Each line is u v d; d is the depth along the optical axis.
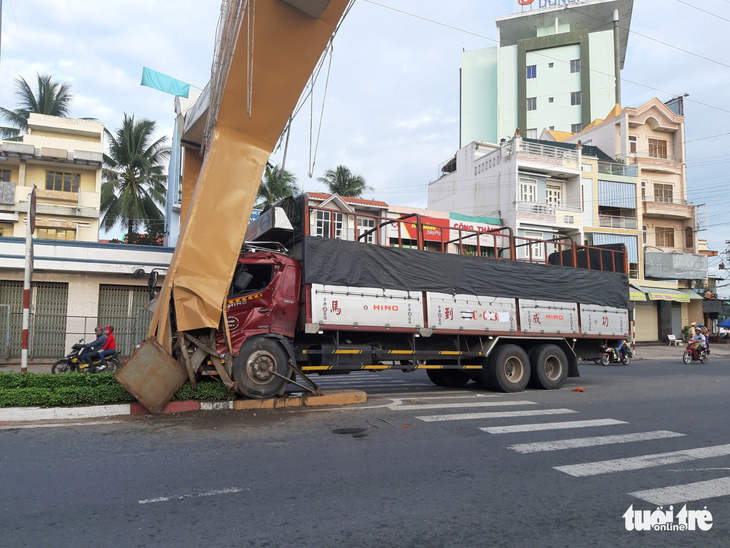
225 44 7.45
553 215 31.44
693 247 36.69
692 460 5.75
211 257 8.00
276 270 8.98
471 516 4.00
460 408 8.90
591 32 60.06
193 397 8.16
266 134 8.15
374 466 5.27
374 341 10.07
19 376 8.90
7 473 4.88
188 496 4.30
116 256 17.97
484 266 11.35
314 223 11.33
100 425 7.03
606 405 9.51
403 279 10.20
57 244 17.38
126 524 3.71
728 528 3.90
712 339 37.53
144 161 34.00
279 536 3.54
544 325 12.05
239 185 8.14
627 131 36.69
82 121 29.39
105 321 17.88
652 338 33.72
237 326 8.54
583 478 5.04
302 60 7.51
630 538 3.68
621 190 34.12
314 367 9.20
